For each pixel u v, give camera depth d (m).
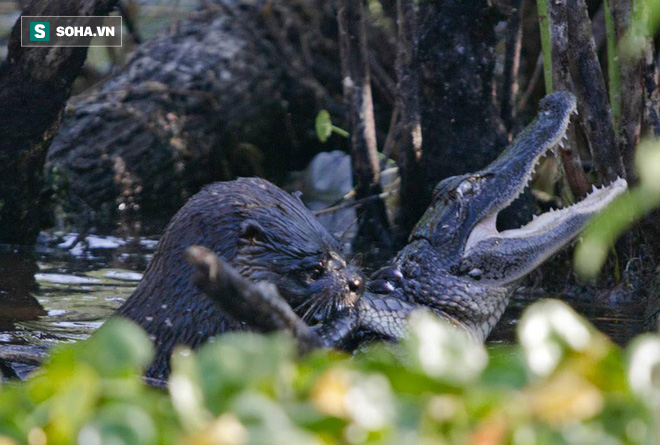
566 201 11.06
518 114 14.37
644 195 3.08
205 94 16.55
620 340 9.02
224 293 3.83
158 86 16.47
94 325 9.12
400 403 2.52
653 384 2.56
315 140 17.66
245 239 7.00
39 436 2.47
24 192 12.73
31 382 2.78
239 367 2.47
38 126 12.59
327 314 7.29
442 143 12.63
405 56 12.52
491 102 12.62
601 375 2.58
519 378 2.60
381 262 12.18
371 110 13.77
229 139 16.72
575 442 2.41
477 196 8.78
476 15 12.32
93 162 15.29
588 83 10.24
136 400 2.47
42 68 12.38
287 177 17.25
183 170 16.16
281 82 17.33
